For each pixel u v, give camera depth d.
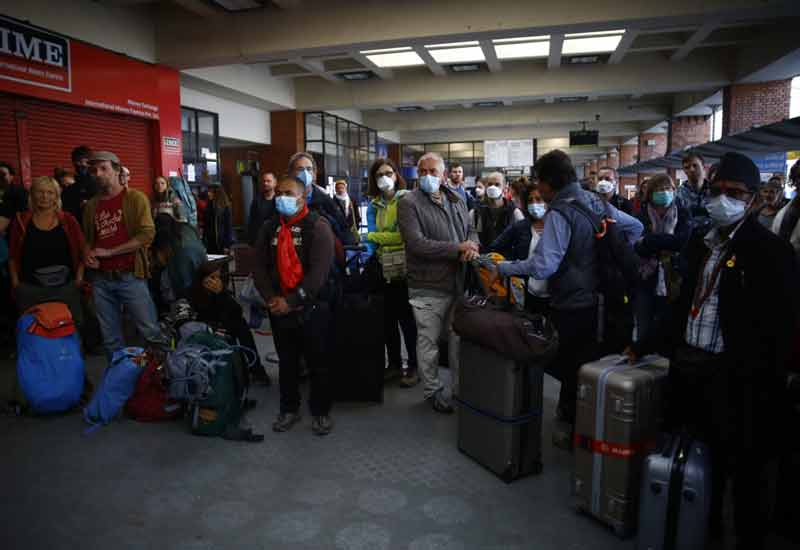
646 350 2.47
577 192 2.99
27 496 2.77
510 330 2.70
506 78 13.90
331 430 3.55
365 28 8.70
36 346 3.75
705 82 12.77
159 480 2.93
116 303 4.31
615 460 2.38
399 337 4.51
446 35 8.48
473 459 3.13
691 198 4.73
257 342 5.73
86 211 4.20
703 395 2.23
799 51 9.77
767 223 4.23
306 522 2.53
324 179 16.69
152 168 9.49
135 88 8.87
